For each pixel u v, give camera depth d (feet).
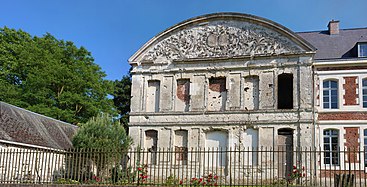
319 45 88.84
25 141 74.64
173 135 83.56
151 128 84.84
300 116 77.61
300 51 80.18
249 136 79.97
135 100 87.35
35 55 115.14
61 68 115.14
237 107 81.61
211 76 84.43
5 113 79.25
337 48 86.74
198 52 86.17
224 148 81.00
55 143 85.51
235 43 84.43
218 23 86.38
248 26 84.43
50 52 121.90
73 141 73.92
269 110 79.30
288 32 81.00
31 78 111.04
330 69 82.64
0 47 116.06
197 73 85.40
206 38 86.38
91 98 122.93
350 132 79.15
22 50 116.37
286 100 88.33
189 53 86.63
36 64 115.55
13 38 122.01
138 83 88.17
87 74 122.01
